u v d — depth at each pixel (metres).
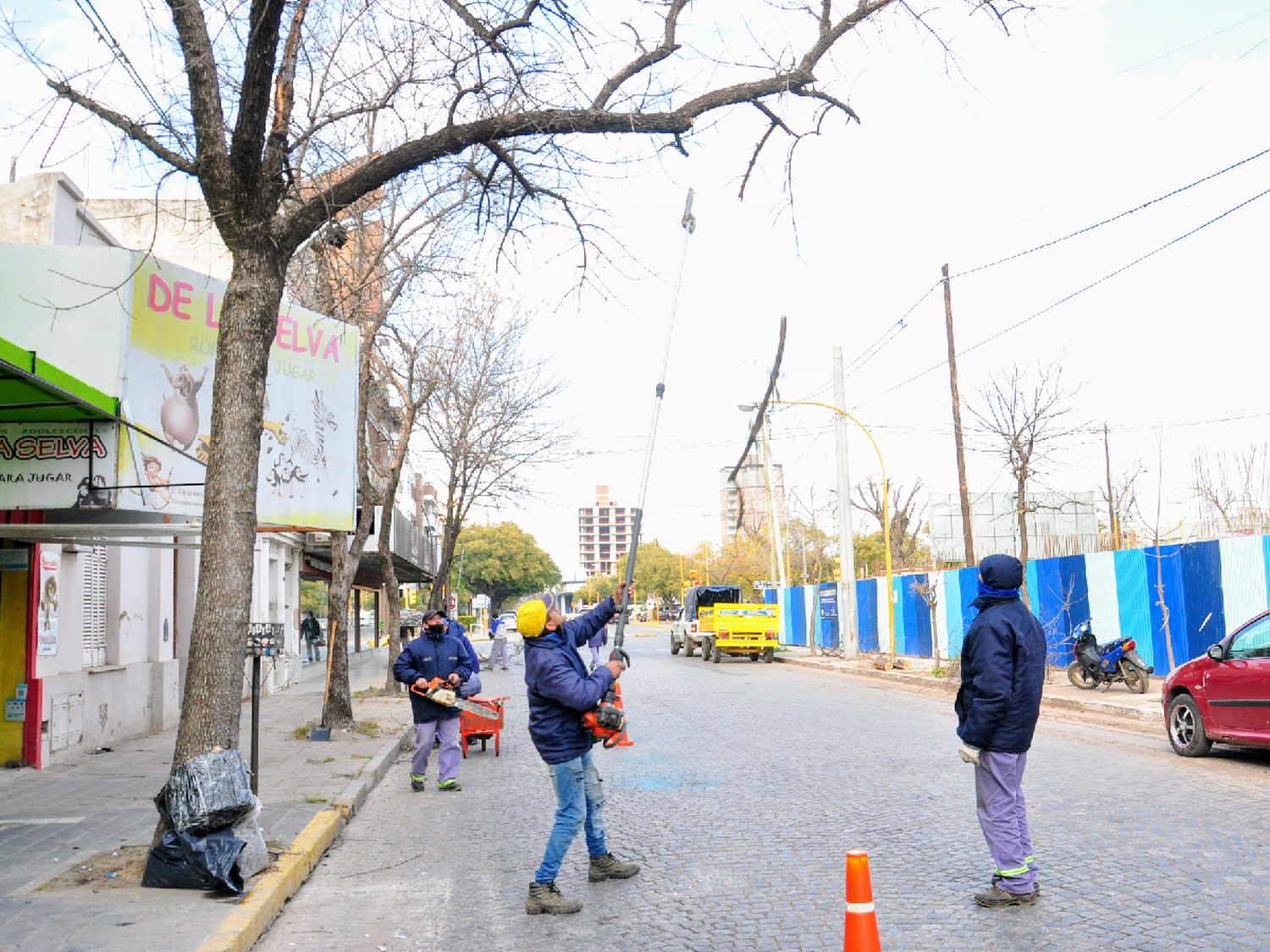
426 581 52.00
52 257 9.53
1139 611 21.67
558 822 6.07
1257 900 5.46
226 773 6.20
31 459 8.70
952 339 25.56
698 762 11.46
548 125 7.56
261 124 6.67
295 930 5.75
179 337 10.32
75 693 11.80
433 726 10.55
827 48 7.65
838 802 8.83
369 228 15.53
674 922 5.60
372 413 25.03
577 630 6.50
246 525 6.71
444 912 6.04
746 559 63.59
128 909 5.58
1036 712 5.69
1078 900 5.64
